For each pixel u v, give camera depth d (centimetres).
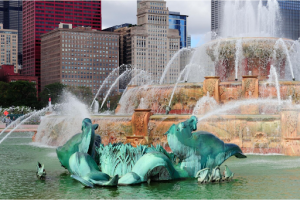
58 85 19350
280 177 1952
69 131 3600
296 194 1611
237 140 2792
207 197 1564
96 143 2078
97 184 1764
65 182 1867
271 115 2789
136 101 3878
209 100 3325
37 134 4144
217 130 2828
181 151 1909
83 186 1770
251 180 1884
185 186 1752
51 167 2309
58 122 3716
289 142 2692
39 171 1988
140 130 2969
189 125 1928
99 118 3206
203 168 1928
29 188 1742
